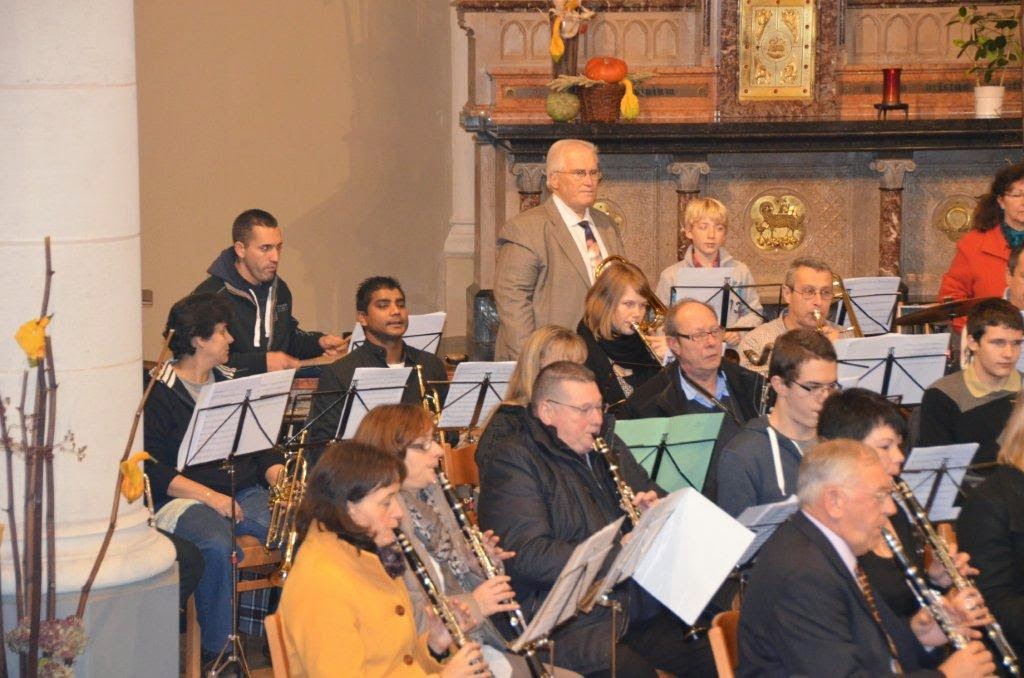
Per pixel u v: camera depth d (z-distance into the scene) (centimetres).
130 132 464
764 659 390
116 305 462
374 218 1060
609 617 472
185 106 959
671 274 776
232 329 689
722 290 738
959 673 387
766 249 1005
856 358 612
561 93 941
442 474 459
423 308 1098
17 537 454
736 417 591
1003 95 982
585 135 927
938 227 1004
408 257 1083
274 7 991
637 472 516
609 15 1001
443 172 1095
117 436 466
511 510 470
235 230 745
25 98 441
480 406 616
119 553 467
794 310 682
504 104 978
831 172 998
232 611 553
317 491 387
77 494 459
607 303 643
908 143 950
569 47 948
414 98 1071
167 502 587
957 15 1008
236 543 585
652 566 426
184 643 598
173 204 962
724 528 418
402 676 384
